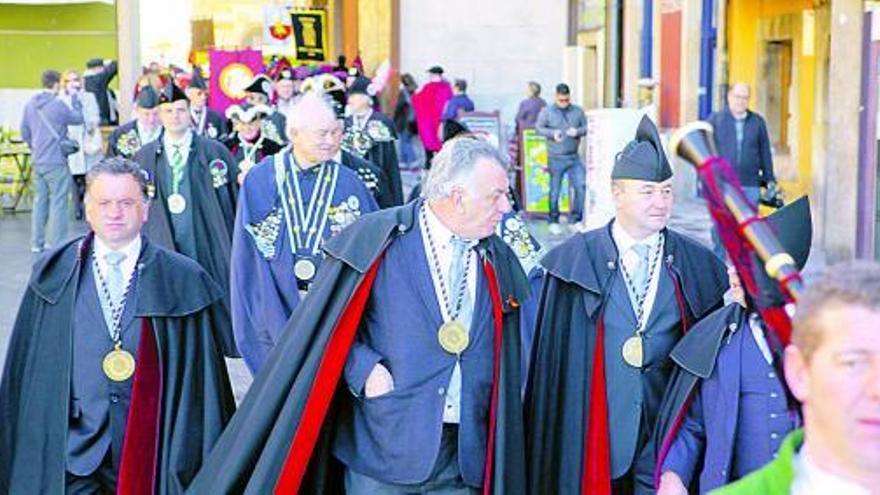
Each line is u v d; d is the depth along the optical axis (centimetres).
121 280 547
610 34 2458
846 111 1324
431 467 497
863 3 1317
